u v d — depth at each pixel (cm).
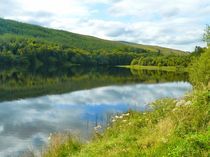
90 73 11081
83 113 3534
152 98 4741
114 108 3847
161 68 15938
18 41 17275
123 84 7169
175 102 1805
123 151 1244
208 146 1048
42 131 2778
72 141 1670
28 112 3641
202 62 4559
